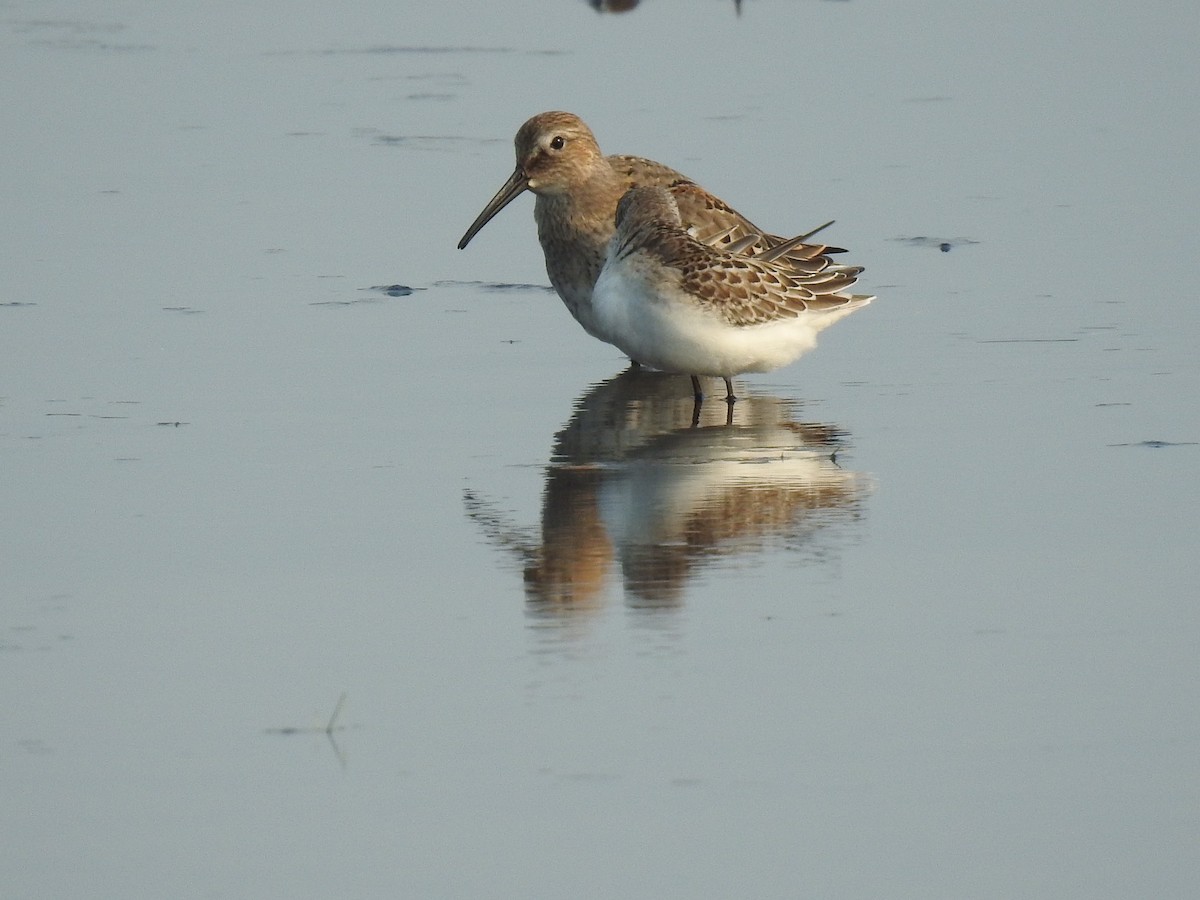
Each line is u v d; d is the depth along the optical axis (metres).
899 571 11.56
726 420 14.89
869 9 28.75
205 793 9.01
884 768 9.20
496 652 10.47
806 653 10.41
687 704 9.81
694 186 17.86
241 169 21.92
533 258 19.64
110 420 14.60
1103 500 12.75
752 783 9.06
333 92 25.14
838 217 19.86
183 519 12.52
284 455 13.90
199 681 10.12
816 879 8.32
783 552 11.91
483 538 12.19
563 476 13.46
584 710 9.75
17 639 10.59
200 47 27.70
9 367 15.84
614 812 8.84
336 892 8.21
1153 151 22.09
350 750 9.38
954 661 10.30
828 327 16.25
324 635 10.70
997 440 14.12
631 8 29.30
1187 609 10.96
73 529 12.29
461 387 15.75
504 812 8.83
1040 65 25.67
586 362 16.61
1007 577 11.45
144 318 17.23
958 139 22.59
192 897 8.17
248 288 18.20
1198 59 25.73
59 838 8.62
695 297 14.62
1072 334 16.72
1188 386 15.27
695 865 8.41
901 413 14.88
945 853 8.49
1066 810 8.85
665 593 11.26
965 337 16.80
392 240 19.70
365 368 16.12
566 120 17.28
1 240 19.44
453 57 26.86
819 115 23.48
